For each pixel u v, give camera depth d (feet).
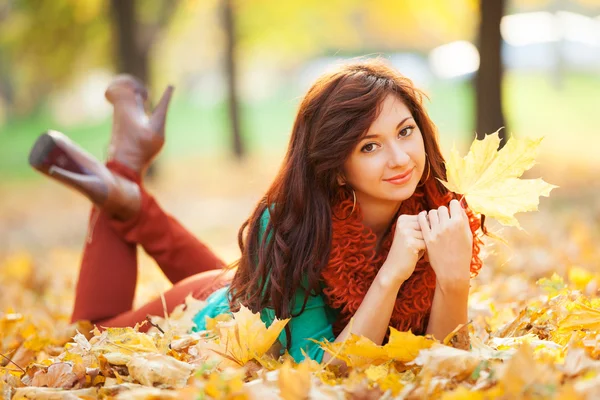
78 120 145.38
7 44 92.84
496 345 10.67
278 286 10.48
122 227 14.85
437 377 8.76
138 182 15.58
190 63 145.79
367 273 10.74
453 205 10.16
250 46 89.97
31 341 13.53
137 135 15.70
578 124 89.40
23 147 110.22
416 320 10.85
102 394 9.48
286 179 10.69
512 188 10.30
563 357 9.70
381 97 10.19
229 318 11.07
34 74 114.01
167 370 9.62
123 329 11.07
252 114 123.13
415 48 144.97
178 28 94.12
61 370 10.21
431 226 10.14
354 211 10.65
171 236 15.17
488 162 10.37
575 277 14.89
